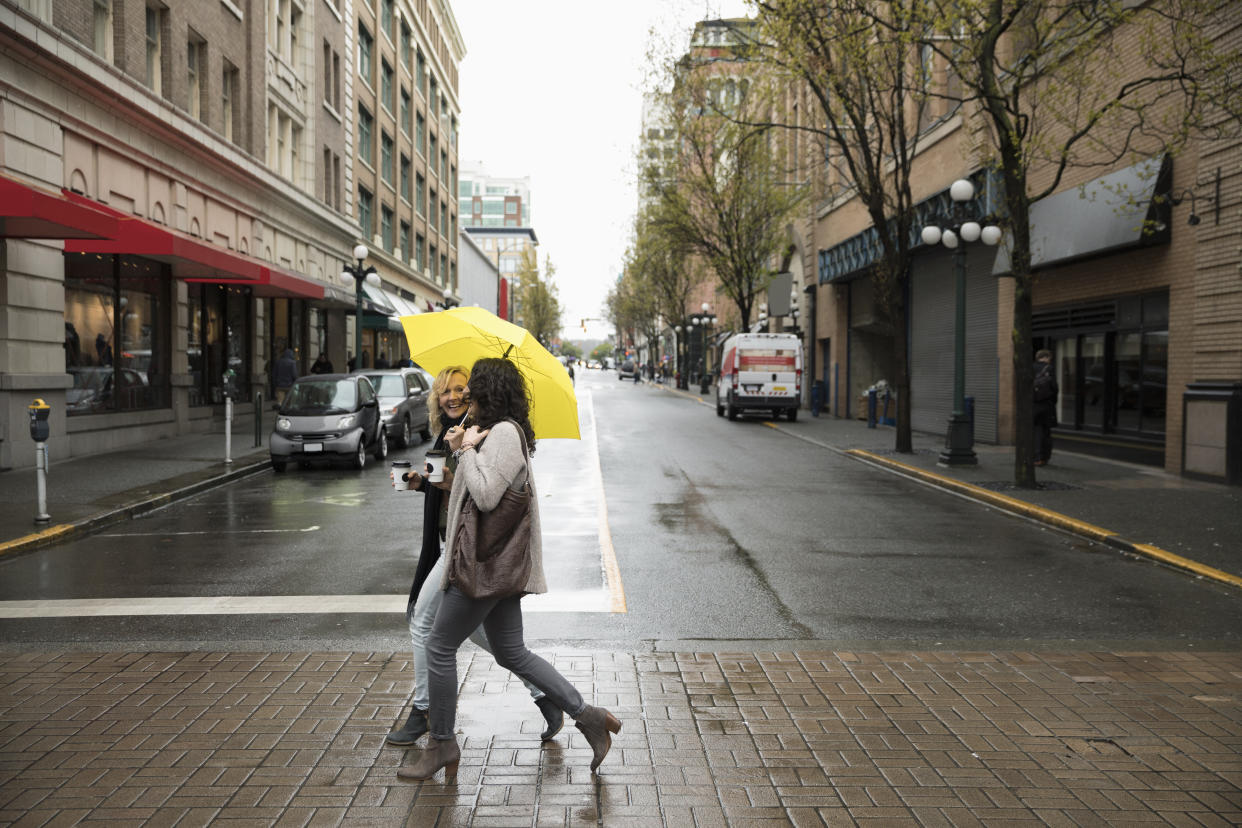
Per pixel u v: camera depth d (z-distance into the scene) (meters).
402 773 3.97
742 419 30.83
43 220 12.39
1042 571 8.55
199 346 22.88
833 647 6.09
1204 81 12.46
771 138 35.97
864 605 7.26
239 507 12.17
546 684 4.04
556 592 7.56
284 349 27.16
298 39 30.06
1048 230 17.14
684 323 60.78
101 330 17.73
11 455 14.35
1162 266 14.67
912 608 7.19
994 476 14.80
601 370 142.50
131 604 7.11
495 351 4.51
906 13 14.01
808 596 7.54
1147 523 10.43
